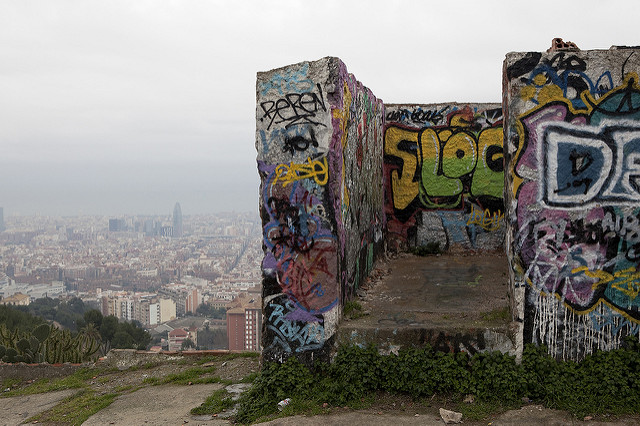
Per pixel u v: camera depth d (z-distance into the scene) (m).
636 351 4.60
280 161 5.14
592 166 4.69
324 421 4.36
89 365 7.55
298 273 5.12
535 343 4.78
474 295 6.62
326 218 5.05
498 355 4.72
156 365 7.20
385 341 4.96
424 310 5.77
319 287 5.07
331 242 5.05
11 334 9.02
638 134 4.62
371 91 8.14
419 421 4.25
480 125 9.68
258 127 5.20
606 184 4.68
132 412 5.40
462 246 9.86
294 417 4.49
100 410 5.59
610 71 4.63
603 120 4.66
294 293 5.12
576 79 4.68
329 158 5.04
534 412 4.27
